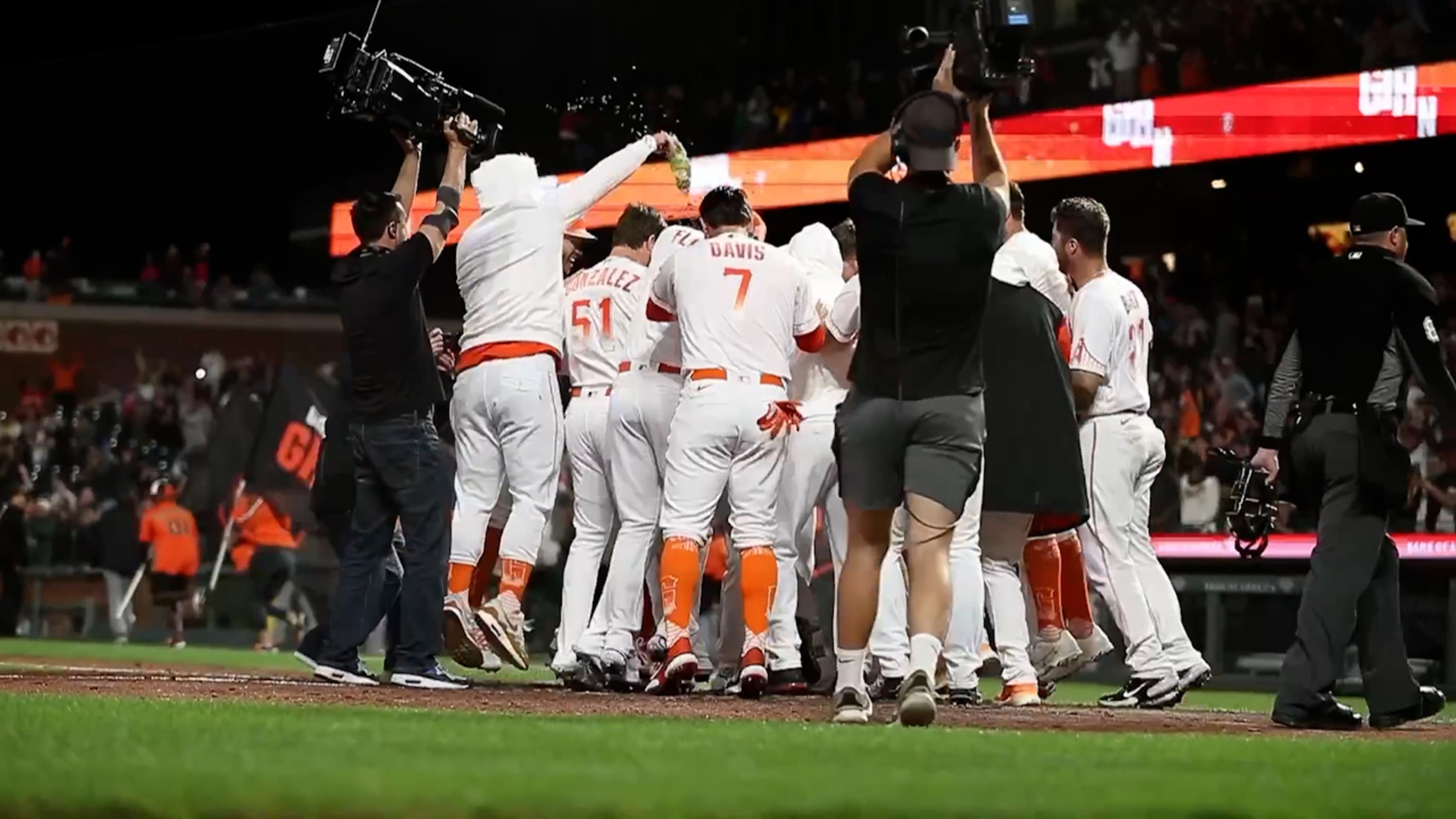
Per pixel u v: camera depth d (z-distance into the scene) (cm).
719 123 6494
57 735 1248
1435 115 4984
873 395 1620
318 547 5762
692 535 2103
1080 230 2317
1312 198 5903
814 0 6284
